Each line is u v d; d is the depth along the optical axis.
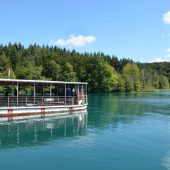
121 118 44.59
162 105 69.50
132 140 28.88
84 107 51.62
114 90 155.50
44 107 43.34
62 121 40.00
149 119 43.72
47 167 20.58
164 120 42.75
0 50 158.25
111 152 24.39
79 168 20.44
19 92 71.75
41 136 30.00
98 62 141.50
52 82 44.34
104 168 20.50
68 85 51.50
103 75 142.00
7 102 40.31
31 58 151.62
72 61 153.50
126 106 66.00
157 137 30.33
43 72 131.50
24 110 40.88
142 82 184.62
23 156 23.02
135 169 20.44
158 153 24.28
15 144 26.59
